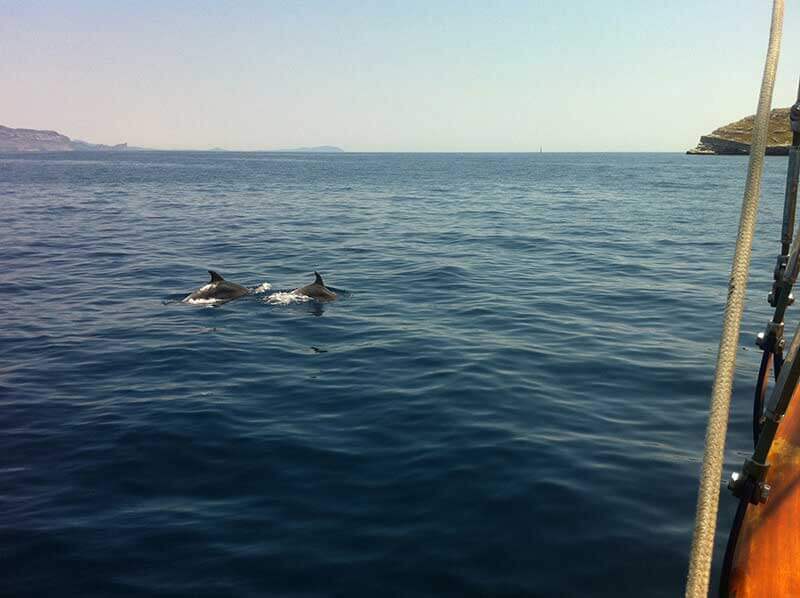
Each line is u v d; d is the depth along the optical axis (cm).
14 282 1582
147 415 756
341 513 543
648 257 1942
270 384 863
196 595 445
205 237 2416
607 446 661
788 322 1127
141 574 467
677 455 641
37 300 1395
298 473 613
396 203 3978
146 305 1348
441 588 449
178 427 718
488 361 942
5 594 448
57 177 6819
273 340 1079
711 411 226
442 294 1428
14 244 2214
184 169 9725
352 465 627
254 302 1367
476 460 630
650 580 452
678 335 1083
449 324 1169
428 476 601
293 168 10656
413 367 923
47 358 989
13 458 652
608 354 976
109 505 561
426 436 689
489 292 1445
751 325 1129
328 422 732
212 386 858
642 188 5331
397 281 1580
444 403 781
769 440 247
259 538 509
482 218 3095
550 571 464
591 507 544
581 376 878
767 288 1456
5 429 722
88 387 860
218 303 1361
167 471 621
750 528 261
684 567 465
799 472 271
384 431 704
